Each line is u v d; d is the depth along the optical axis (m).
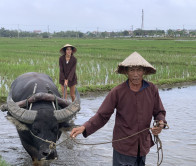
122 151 3.27
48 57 19.55
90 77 12.08
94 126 3.26
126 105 3.22
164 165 4.87
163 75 13.50
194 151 5.43
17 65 14.16
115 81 12.24
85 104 8.72
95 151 5.49
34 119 4.14
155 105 3.34
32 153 4.74
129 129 3.25
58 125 4.34
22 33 108.00
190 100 9.47
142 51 25.91
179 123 7.00
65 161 5.05
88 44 39.91
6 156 5.27
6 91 9.67
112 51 25.67
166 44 39.62
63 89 7.86
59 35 111.38
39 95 4.52
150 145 3.40
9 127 6.70
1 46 32.72
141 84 3.27
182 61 18.42
